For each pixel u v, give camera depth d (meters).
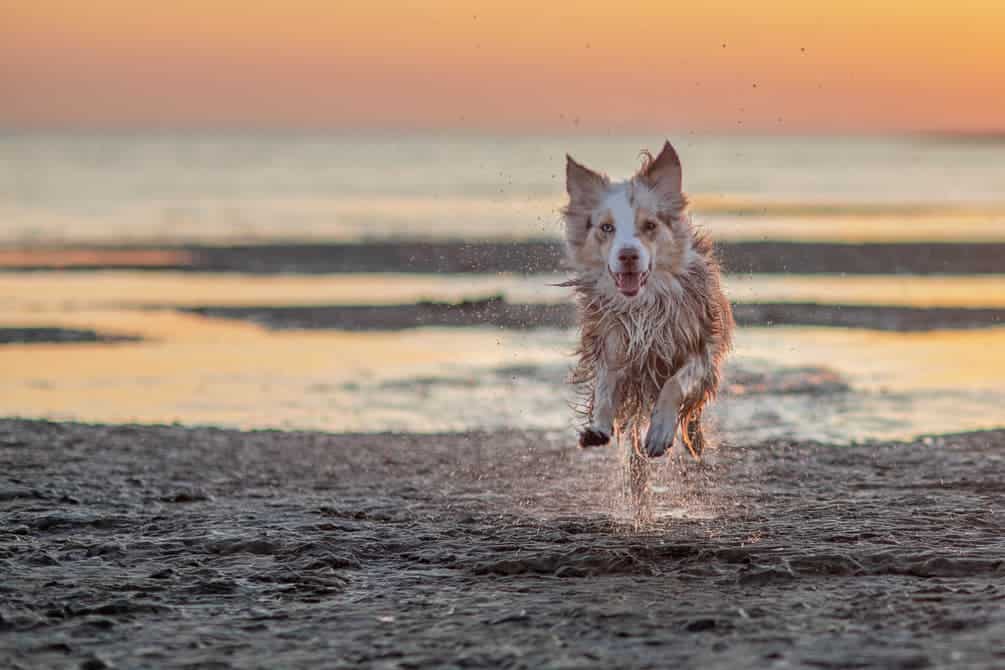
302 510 10.66
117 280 32.09
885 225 43.97
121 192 73.00
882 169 101.88
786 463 12.45
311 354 20.52
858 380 17.47
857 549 8.70
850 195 65.06
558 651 6.57
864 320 23.22
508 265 33.84
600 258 9.76
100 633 7.12
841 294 26.81
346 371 18.91
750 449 13.20
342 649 6.77
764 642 6.60
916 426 14.55
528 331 22.73
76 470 12.34
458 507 10.84
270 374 18.73
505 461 13.06
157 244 40.72
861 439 13.80
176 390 17.53
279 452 13.47
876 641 6.55
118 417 15.70
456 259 35.16
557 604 7.58
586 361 10.08
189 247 39.31
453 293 28.09
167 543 9.36
